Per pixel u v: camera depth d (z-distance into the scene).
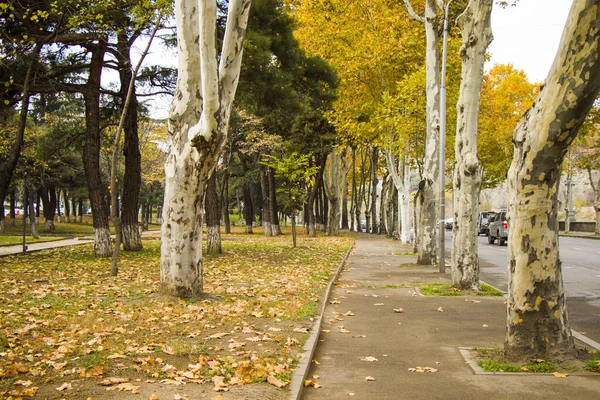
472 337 8.31
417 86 23.50
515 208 6.60
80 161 49.06
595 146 42.44
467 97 12.76
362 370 6.61
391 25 27.59
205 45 8.86
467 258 12.97
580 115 5.95
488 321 9.53
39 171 41.78
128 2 17.50
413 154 26.17
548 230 6.50
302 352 6.97
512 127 41.28
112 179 14.62
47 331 7.59
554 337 6.52
